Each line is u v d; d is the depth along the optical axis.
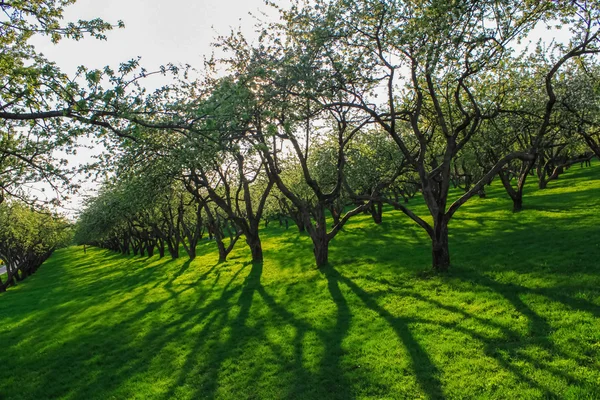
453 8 12.86
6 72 11.38
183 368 12.50
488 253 19.52
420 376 9.64
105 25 10.91
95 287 34.00
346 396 9.39
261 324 15.52
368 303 15.77
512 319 11.67
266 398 9.92
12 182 16.61
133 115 10.16
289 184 42.38
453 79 16.94
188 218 47.72
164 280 30.39
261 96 15.80
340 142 19.86
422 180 17.62
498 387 8.58
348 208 68.56
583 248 17.08
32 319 23.75
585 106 21.02
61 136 11.15
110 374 12.96
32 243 43.25
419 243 26.12
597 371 8.38
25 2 11.45
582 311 11.20
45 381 13.23
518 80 21.45
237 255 36.66
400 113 17.00
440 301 14.43
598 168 52.41
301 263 26.61
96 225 43.53
